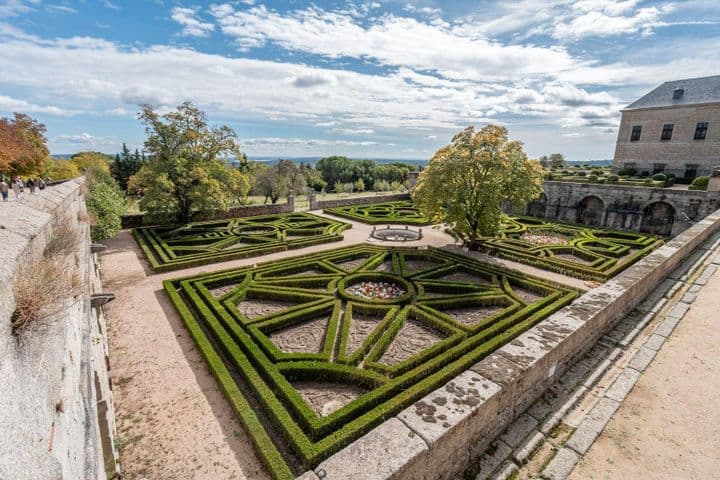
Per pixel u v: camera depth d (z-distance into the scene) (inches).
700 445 206.8
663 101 1574.8
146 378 345.4
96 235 743.7
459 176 740.7
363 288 564.4
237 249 766.5
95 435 177.6
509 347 257.0
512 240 852.0
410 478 165.6
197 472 244.5
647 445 207.8
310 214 1236.5
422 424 183.5
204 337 399.5
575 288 549.3
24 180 942.4
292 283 567.2
